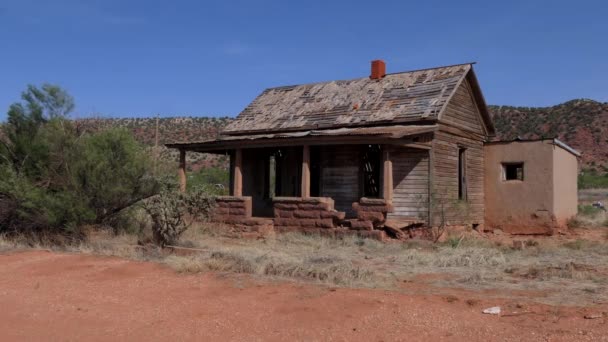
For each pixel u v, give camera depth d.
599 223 23.20
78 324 7.59
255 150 24.08
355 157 20.75
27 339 6.98
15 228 16.31
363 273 10.54
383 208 16.84
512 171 23.94
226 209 19.78
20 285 10.11
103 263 12.02
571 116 92.94
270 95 27.42
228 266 11.27
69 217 15.25
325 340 6.72
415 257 13.48
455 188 20.59
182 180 21.50
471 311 7.85
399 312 7.78
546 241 18.45
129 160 16.06
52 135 16.00
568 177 22.78
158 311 8.16
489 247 16.11
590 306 8.16
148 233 16.33
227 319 7.66
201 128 73.62
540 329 6.92
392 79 23.55
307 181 18.39
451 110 20.66
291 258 12.61
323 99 24.41
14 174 15.16
